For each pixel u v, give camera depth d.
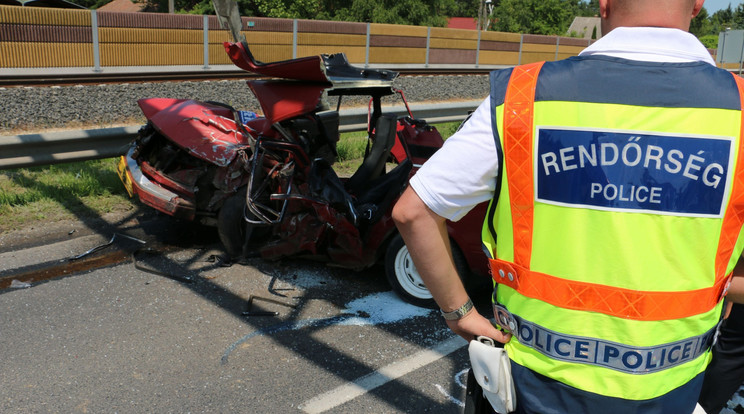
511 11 64.31
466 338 1.60
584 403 1.38
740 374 2.59
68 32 16.81
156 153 5.49
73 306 4.28
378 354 3.85
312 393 3.40
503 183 1.37
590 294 1.32
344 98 15.57
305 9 42.62
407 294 4.53
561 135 1.29
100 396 3.28
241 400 3.30
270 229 5.38
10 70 15.49
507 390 1.46
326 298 4.62
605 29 1.45
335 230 4.57
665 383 1.36
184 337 3.94
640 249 1.28
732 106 1.27
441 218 1.42
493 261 1.47
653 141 1.26
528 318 1.42
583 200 1.29
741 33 21.47
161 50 18.86
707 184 1.26
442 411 3.28
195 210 5.26
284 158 4.92
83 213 6.21
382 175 5.18
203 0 43.47
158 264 5.09
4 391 3.28
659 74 1.29
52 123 11.03
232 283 4.80
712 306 1.38
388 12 43.72
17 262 4.98
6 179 7.02
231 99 14.15
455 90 19.11
